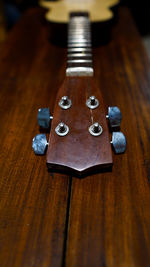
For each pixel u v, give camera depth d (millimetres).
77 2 675
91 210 294
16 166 334
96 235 278
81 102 336
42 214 294
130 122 385
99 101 339
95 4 659
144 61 517
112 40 601
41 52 548
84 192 307
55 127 311
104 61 516
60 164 288
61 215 292
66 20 541
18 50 559
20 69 496
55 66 503
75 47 451
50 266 262
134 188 310
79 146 298
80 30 508
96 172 322
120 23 702
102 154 293
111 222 286
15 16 872
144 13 967
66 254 268
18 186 316
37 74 482
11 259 268
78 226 284
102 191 307
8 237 280
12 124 386
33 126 382
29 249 272
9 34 637
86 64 399
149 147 351
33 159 341
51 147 298
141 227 283
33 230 284
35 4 988
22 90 447
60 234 280
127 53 542
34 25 696
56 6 651
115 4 658
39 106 415
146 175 321
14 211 297
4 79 471
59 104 331
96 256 267
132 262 263
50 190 311
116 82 460
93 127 307
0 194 310
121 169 325
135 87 449
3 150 352
